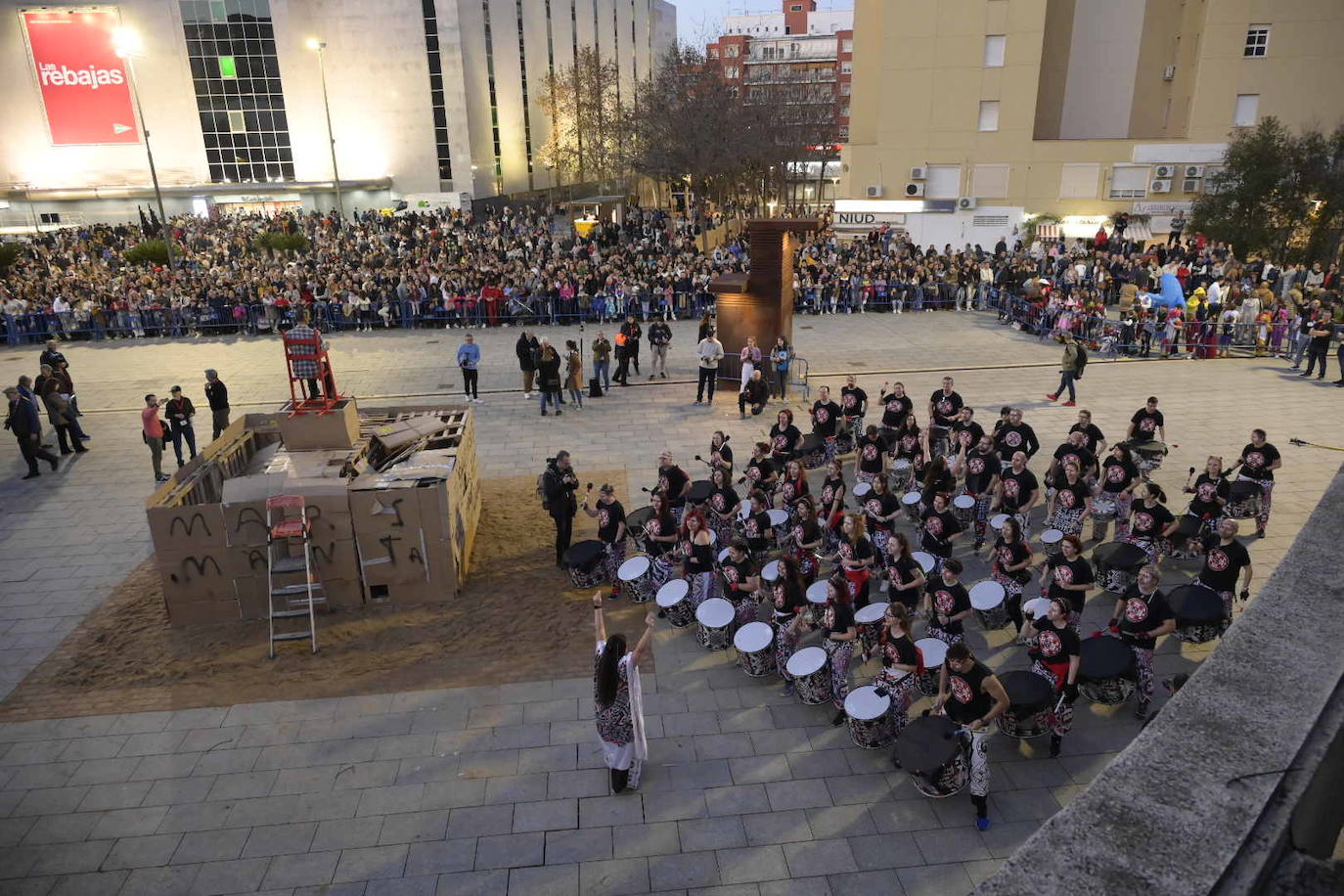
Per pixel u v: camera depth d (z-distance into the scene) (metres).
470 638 11.21
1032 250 35.94
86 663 10.89
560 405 21.36
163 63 57.34
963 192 40.78
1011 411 14.28
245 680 10.47
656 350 23.50
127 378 24.98
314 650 10.98
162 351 28.05
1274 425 18.38
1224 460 16.45
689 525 11.30
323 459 12.64
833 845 7.74
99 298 30.20
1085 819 1.94
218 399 18.41
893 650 8.74
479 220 60.69
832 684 9.48
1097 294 29.53
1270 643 2.41
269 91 58.81
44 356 19.73
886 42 39.69
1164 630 8.91
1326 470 15.73
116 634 11.55
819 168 75.81
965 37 38.88
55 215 57.59
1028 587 12.07
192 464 12.79
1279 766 2.00
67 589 12.87
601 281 31.97
